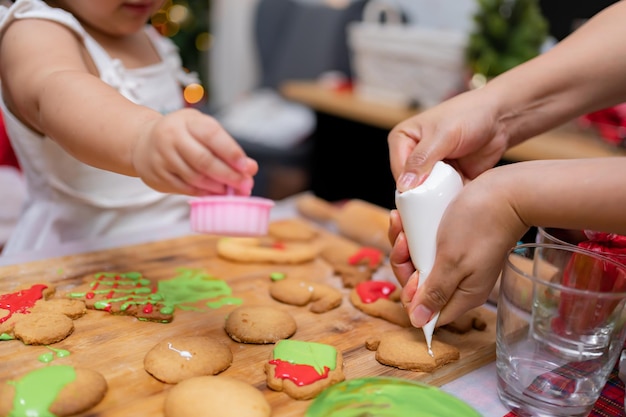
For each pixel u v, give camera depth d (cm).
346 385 47
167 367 51
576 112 67
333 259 81
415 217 53
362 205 96
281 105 243
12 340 55
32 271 71
